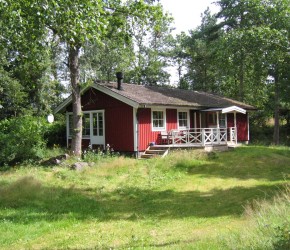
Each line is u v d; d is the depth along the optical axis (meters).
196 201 11.47
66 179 14.46
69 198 11.70
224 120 25.94
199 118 24.69
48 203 11.08
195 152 19.36
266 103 35.03
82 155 19.92
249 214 8.66
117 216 9.94
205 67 43.81
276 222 6.66
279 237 5.48
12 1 8.15
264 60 27.44
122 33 19.69
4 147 17.81
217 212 10.06
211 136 22.30
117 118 21.53
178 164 17.42
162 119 22.19
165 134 22.17
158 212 10.30
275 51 27.09
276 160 18.50
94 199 11.84
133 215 9.98
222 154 20.30
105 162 17.41
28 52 10.36
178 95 25.38
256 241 5.66
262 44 27.09
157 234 8.17
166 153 19.89
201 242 6.62
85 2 8.55
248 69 31.48
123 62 31.94
